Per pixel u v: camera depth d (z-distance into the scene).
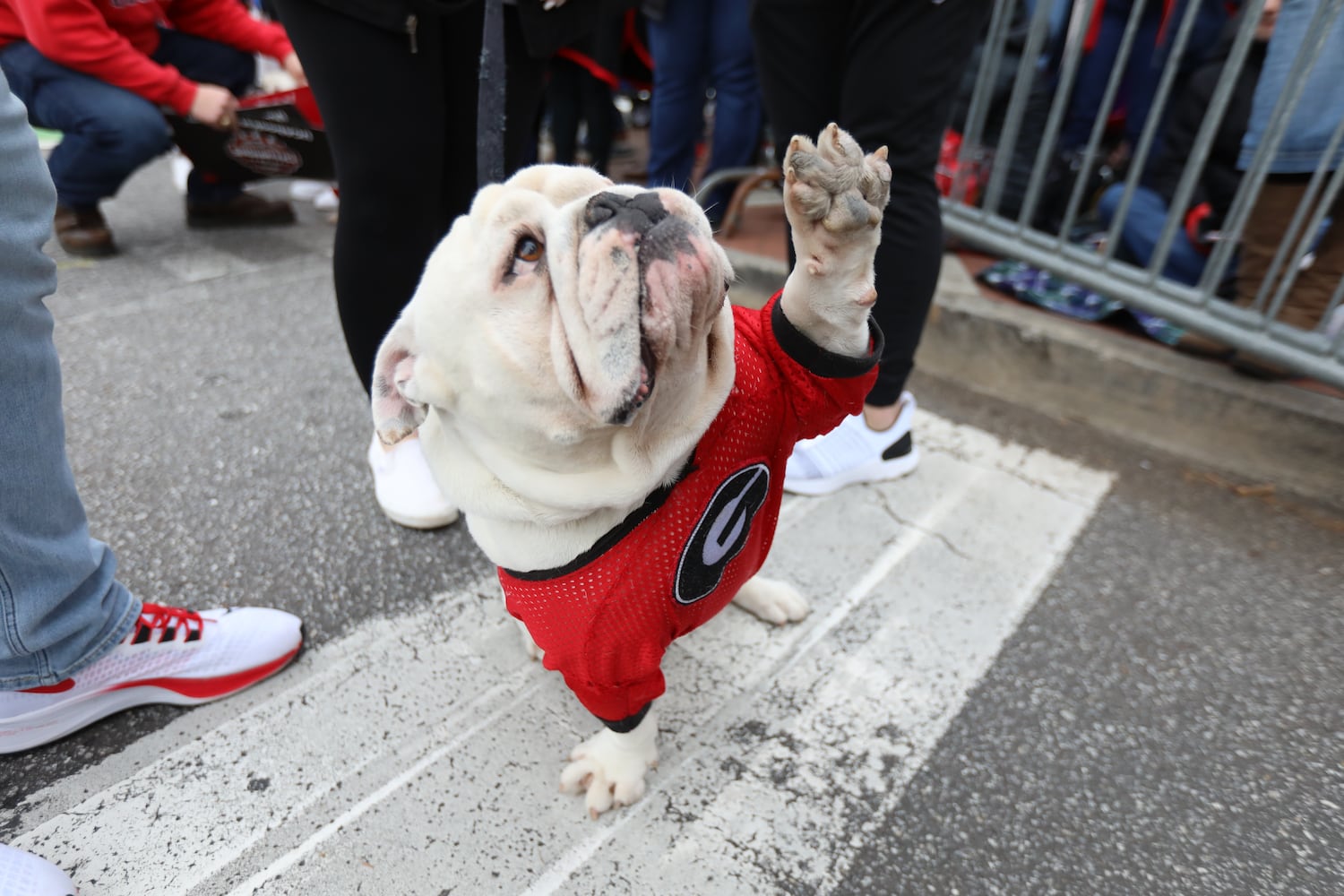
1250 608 1.79
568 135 4.48
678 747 1.44
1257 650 1.69
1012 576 1.87
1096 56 3.67
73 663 1.36
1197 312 2.26
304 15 1.48
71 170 3.43
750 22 1.90
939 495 2.16
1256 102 2.17
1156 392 2.39
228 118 3.48
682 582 1.04
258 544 1.91
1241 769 1.43
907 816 1.34
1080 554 1.95
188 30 3.92
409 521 1.95
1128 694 1.58
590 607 1.01
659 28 3.57
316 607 1.74
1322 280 2.26
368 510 2.04
